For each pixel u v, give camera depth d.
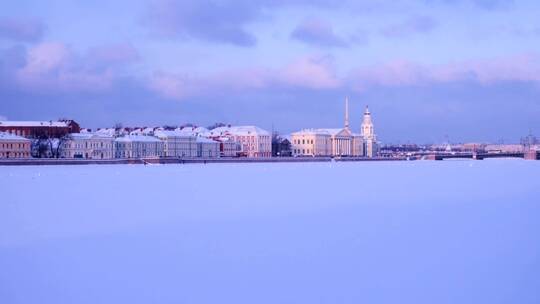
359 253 30.98
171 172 125.12
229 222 42.88
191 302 22.95
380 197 61.97
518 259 29.19
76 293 24.17
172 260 29.83
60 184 82.19
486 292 23.50
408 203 55.62
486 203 55.88
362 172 129.25
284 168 158.50
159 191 69.81
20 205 53.94
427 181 91.69
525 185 81.38
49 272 27.55
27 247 33.44
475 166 185.62
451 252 31.00
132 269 28.03
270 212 48.75
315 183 86.06
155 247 33.19
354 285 24.92
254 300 23.09
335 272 27.05
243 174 115.75
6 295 23.92
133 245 33.84
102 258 30.44
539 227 39.69
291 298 23.28
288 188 75.00
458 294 23.33
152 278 26.38
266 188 75.06
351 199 59.81
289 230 39.00
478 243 33.56
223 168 155.88
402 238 35.44
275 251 31.75
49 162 179.25
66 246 33.66
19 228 40.12
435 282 25.12
